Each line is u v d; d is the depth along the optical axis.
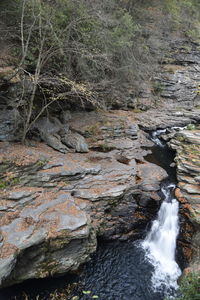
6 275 5.95
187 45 24.00
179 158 12.12
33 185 8.47
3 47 10.38
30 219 7.23
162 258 8.61
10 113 10.03
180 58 22.78
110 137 13.39
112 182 9.70
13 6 10.13
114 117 15.11
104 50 12.56
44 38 9.38
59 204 8.05
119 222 9.27
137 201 9.82
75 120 13.98
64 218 7.52
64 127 12.45
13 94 10.02
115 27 13.55
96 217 8.77
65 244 7.18
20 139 10.49
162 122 17.23
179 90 20.69
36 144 10.80
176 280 7.78
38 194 8.18
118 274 7.85
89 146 12.38
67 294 7.04
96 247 8.43
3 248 6.29
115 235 9.09
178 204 9.52
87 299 6.96
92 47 11.54
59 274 7.43
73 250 7.43
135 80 17.81
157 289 7.46
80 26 11.16
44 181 8.65
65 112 13.73
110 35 12.59
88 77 12.81
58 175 8.97
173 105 19.98
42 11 9.51
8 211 7.30
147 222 9.67
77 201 8.61
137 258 8.50
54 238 6.99
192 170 10.68
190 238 8.70
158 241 9.24
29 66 10.75
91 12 11.48
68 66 11.42
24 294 6.84
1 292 6.75
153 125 16.67
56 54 10.98
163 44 22.11
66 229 7.18
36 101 11.75
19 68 9.02
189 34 24.89
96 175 9.82
